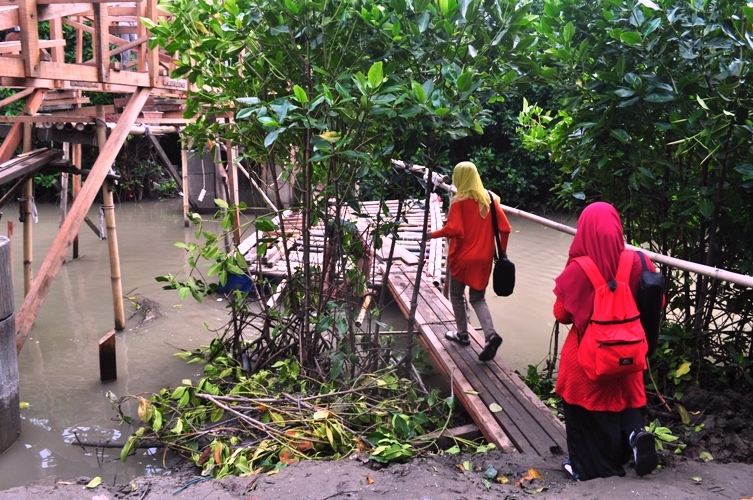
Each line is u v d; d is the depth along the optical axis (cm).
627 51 454
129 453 455
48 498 339
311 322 538
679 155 469
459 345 562
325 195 505
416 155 482
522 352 671
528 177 1531
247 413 473
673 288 514
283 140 495
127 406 535
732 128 409
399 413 438
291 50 473
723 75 403
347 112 429
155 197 1781
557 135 549
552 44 459
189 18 486
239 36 463
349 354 514
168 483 360
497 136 1595
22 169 623
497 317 779
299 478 352
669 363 474
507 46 452
